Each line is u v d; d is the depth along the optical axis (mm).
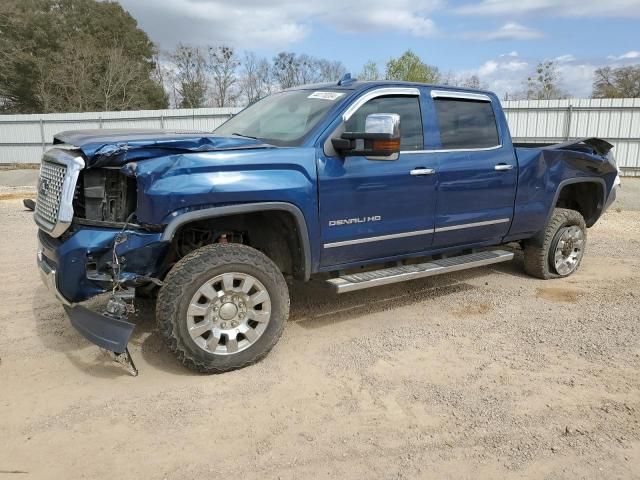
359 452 3055
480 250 5852
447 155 5004
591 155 6336
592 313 5289
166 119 24891
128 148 3539
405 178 4672
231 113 24078
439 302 5613
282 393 3695
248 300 3939
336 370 4051
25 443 3102
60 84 41188
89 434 3197
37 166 26281
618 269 6922
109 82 41469
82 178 3707
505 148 5555
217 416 3400
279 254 4480
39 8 44562
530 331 4832
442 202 4996
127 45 48125
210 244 4039
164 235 3584
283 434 3223
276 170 3979
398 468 2920
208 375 3934
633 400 3633
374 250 4680
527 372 4035
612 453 3057
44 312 5105
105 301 4867
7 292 5684
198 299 3756
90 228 3678
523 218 5793
